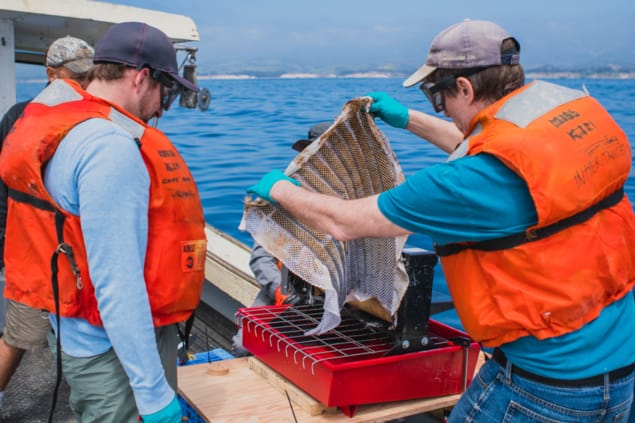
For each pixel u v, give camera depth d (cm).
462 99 198
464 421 204
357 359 236
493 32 192
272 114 2342
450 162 184
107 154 182
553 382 182
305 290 292
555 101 185
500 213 177
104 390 203
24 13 394
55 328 209
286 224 222
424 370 246
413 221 187
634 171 1141
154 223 198
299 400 245
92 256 180
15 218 206
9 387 370
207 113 2381
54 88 203
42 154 189
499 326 184
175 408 192
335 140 221
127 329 181
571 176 172
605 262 180
